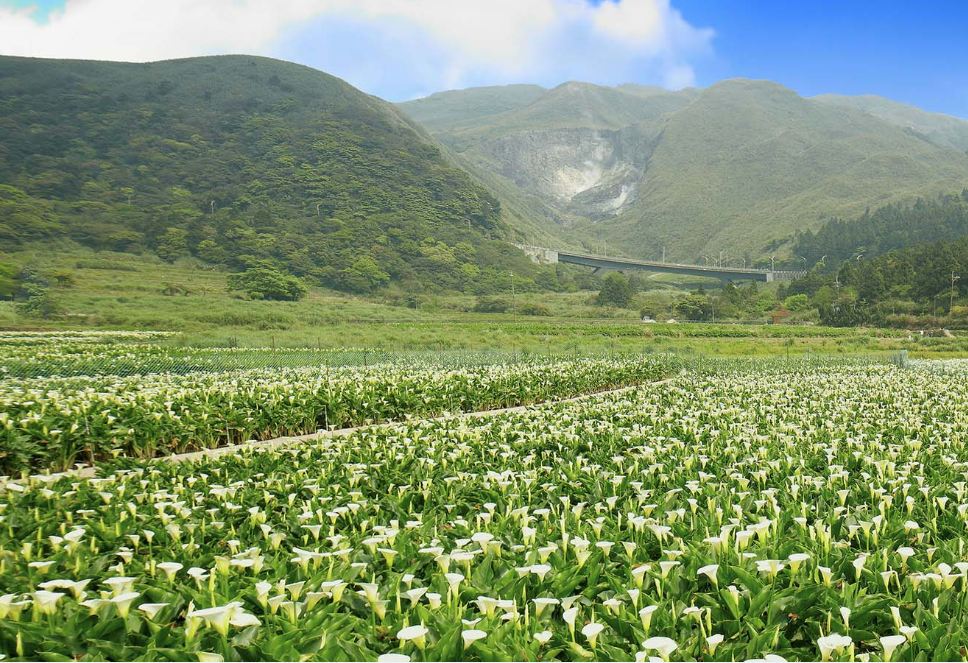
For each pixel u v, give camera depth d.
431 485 7.70
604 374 26.55
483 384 20.88
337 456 9.62
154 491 7.77
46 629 3.94
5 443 11.22
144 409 14.00
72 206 146.12
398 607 4.21
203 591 4.54
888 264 119.31
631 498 6.98
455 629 3.71
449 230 171.62
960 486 6.69
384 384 18.75
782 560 4.85
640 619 4.07
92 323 68.56
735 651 3.73
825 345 58.59
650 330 73.94
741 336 72.06
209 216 148.75
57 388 19.59
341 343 52.75
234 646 3.79
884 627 4.18
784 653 3.82
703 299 117.25
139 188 166.25
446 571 4.88
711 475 7.66
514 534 5.88
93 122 192.38
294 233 147.25
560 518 6.30
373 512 6.69
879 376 23.98
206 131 199.62
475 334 64.44
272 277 111.00
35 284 85.31
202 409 14.30
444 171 197.00
